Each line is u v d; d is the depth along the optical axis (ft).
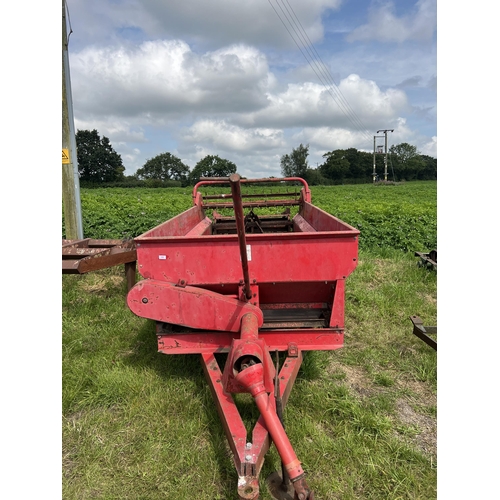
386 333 15.92
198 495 8.21
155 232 12.38
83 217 39.14
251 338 8.46
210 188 105.40
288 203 22.21
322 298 11.46
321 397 11.28
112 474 8.84
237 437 7.79
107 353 13.87
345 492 8.26
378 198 101.86
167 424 10.28
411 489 8.42
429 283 21.57
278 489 8.09
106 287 20.86
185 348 11.24
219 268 10.46
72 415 10.90
